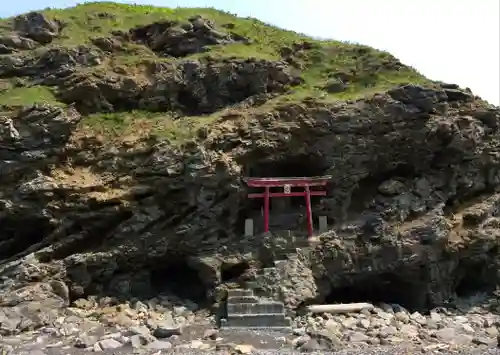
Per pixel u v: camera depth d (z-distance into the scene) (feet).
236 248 100.58
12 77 118.62
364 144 110.11
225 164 101.96
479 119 117.08
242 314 88.17
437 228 105.19
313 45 141.08
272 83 124.77
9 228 99.96
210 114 120.37
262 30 147.74
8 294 88.63
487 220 111.14
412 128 111.86
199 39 135.64
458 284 110.83
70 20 135.64
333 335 81.00
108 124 112.47
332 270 101.50
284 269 95.25
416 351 76.69
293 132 109.70
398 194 110.01
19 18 128.36
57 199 98.94
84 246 99.91
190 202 100.99
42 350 75.51
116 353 74.64
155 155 102.27
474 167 113.91
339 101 113.19
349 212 109.19
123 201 99.81
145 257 100.48
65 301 92.17
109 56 127.13
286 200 109.50
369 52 135.03
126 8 150.41
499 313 103.60
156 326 86.22
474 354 74.54
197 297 102.99
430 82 122.21
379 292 107.24
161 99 121.39
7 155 99.40
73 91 114.42
